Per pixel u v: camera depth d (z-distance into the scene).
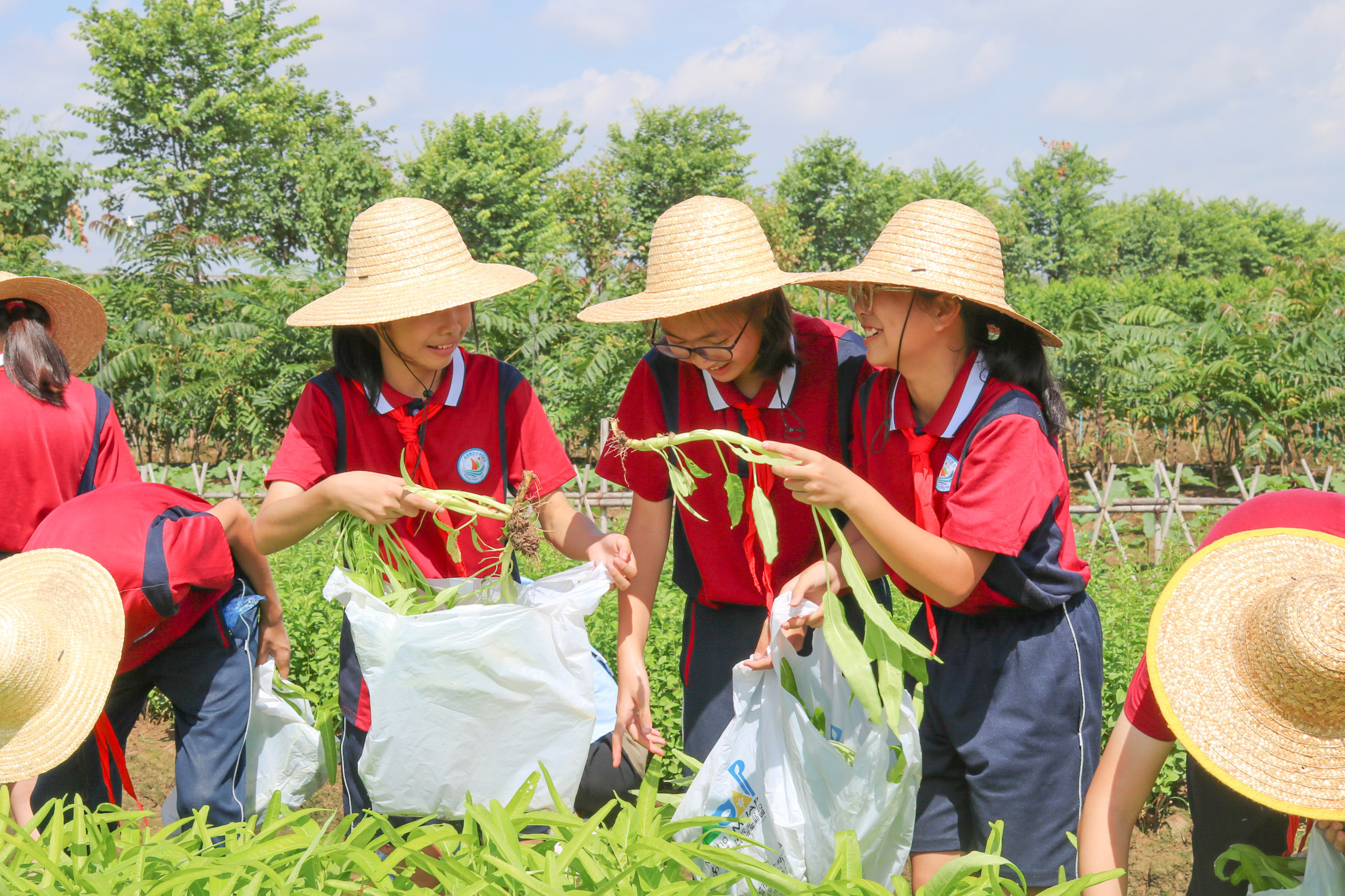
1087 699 2.30
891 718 1.84
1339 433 12.37
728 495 2.36
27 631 2.12
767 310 2.42
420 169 31.48
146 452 14.43
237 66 34.72
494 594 2.54
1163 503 8.97
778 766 2.09
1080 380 12.64
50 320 3.15
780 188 44.66
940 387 2.28
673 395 2.63
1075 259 55.03
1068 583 2.27
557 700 2.09
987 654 2.31
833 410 2.56
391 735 2.07
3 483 2.88
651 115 39.88
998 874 1.60
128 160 33.66
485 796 2.12
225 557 2.69
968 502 2.13
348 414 2.54
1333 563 1.52
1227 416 12.66
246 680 2.81
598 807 2.59
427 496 2.17
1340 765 1.39
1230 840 2.10
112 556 2.48
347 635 2.57
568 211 34.47
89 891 1.53
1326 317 12.26
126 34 32.78
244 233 34.34
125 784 2.76
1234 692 1.46
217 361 12.77
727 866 1.56
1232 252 65.50
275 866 1.61
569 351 12.49
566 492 8.95
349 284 2.46
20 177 23.72
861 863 1.64
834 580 2.21
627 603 2.68
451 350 2.45
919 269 2.18
